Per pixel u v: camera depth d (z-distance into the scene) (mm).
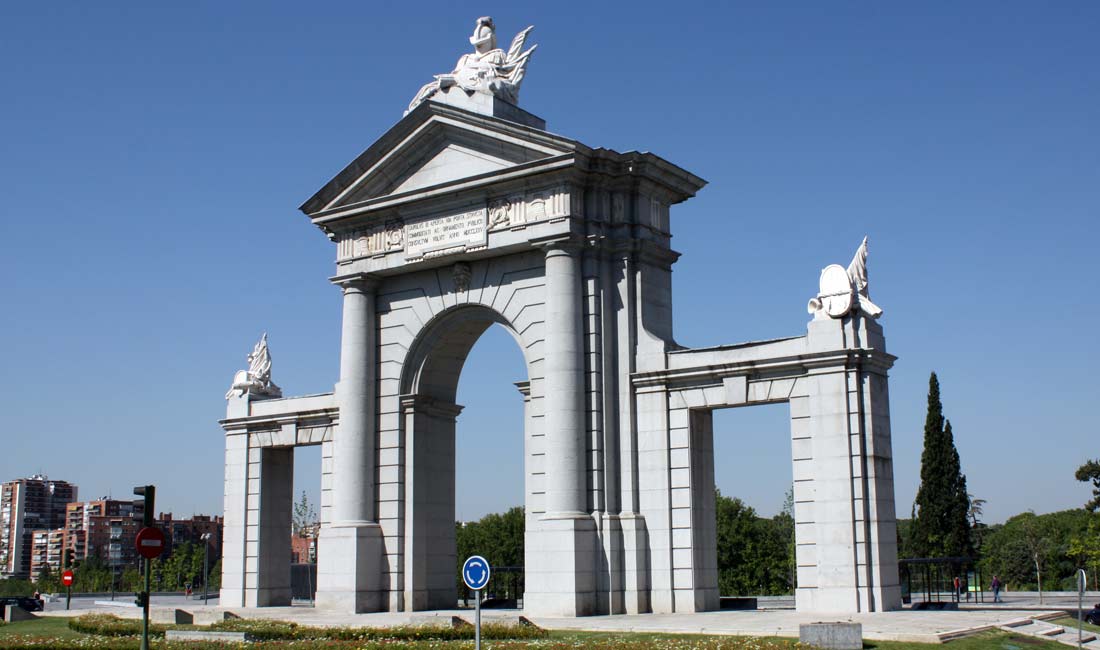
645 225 43500
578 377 41375
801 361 38531
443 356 47531
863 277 39281
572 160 41312
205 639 33062
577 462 40750
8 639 34969
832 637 26359
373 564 45344
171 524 185875
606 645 27688
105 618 42562
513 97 45875
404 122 45625
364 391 46781
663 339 42344
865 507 37094
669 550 40719
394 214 46594
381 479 46375
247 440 54312
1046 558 136250
